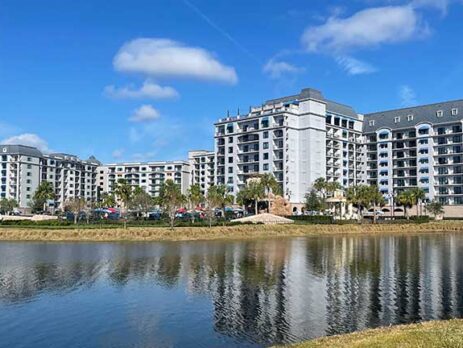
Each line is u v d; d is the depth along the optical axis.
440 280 45.97
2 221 109.31
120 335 28.25
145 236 93.75
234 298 37.72
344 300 36.91
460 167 190.50
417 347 19.00
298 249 76.12
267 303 35.97
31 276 47.81
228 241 91.50
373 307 34.56
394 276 48.41
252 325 30.16
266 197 162.38
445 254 69.75
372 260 61.75
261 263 57.97
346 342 20.58
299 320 31.06
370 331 23.06
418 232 129.38
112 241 88.81
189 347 26.11
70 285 43.09
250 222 120.75
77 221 124.19
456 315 32.28
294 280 45.84
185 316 32.25
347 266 55.69
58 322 30.95
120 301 36.69
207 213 133.38
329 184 169.75
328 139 197.50
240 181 197.88
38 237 91.25
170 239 92.94
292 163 186.12
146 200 150.75
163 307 34.75
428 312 33.16
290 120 186.62
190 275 48.62
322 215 152.75
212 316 32.19
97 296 38.44
